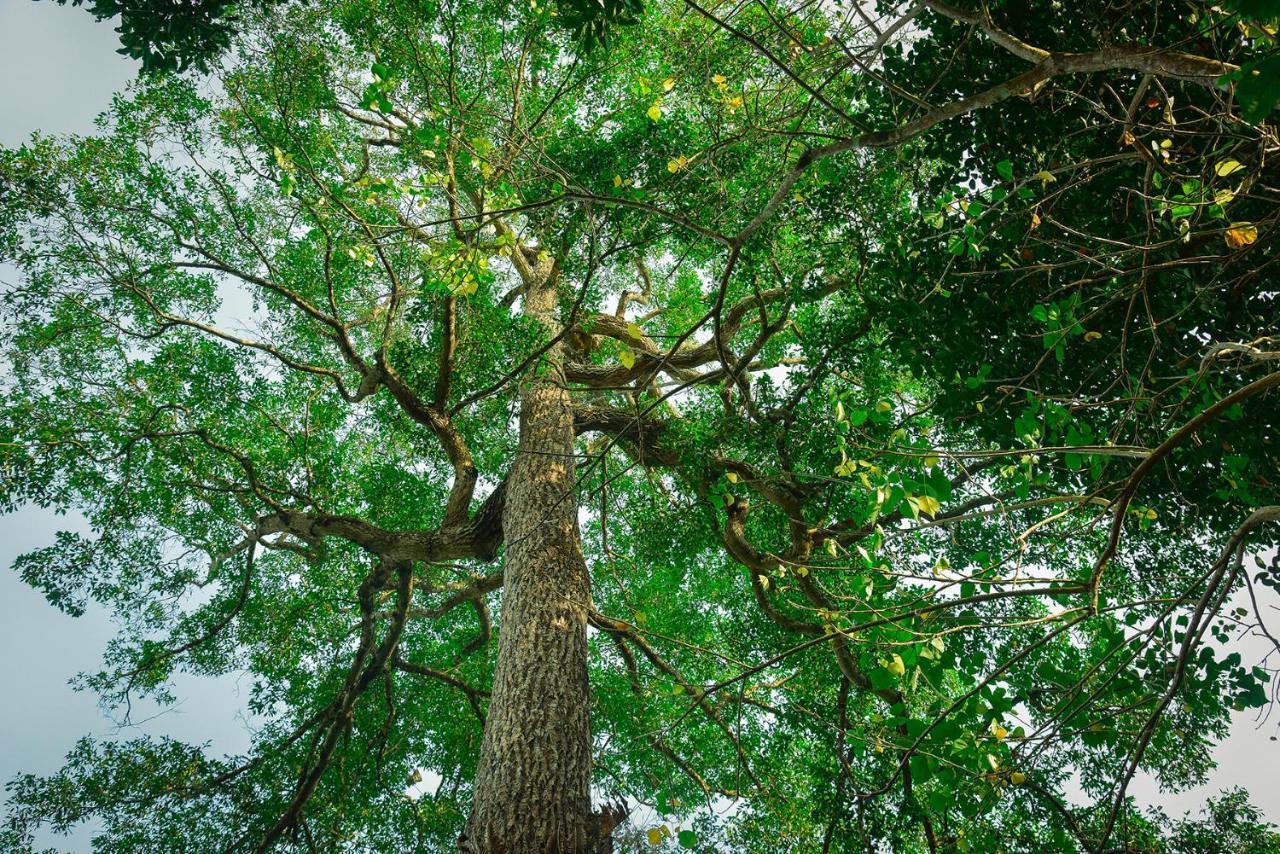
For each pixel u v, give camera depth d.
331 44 7.95
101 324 8.77
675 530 8.40
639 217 6.75
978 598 3.06
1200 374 3.23
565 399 8.62
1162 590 5.98
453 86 7.20
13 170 7.68
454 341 8.04
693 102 7.07
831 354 6.82
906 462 3.27
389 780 9.88
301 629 9.84
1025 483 3.39
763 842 8.21
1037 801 6.57
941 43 4.72
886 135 3.58
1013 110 4.69
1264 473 4.20
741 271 6.83
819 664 7.86
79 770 8.50
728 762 9.05
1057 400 3.86
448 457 8.74
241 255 8.80
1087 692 3.55
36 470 8.30
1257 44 2.88
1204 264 4.32
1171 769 6.44
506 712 5.70
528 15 7.93
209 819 8.80
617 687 9.40
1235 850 6.02
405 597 9.50
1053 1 4.46
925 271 4.96
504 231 5.30
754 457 7.34
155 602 9.69
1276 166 3.92
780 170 5.90
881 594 3.51
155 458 9.00
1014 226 4.62
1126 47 3.03
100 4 5.33
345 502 9.64
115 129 8.06
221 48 5.85
